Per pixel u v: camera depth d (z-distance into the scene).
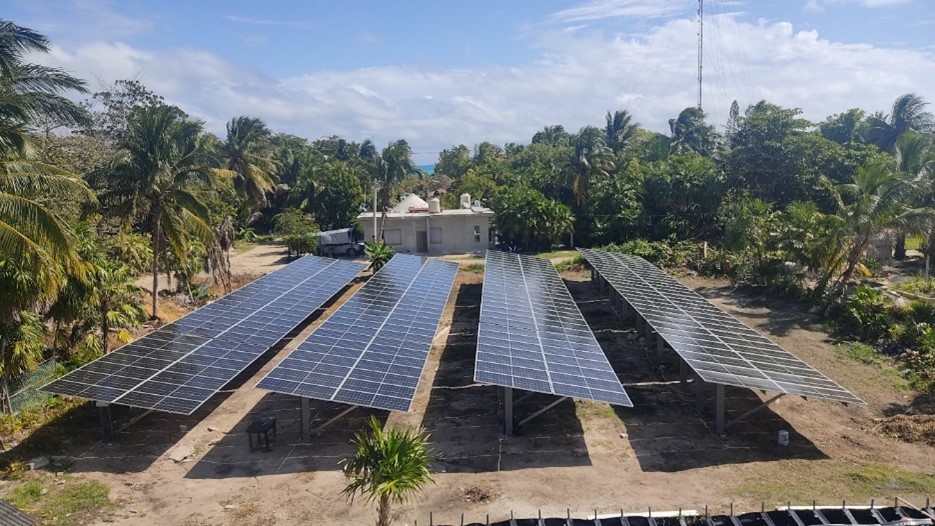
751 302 41.56
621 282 37.44
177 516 16.48
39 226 17.44
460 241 65.94
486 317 27.78
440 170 140.75
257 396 25.39
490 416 23.33
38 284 20.08
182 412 19.16
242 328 28.12
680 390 25.83
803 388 20.47
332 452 20.19
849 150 62.12
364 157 130.25
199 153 34.88
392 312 30.64
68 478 18.39
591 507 16.72
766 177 60.28
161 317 35.69
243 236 76.19
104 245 37.53
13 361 20.92
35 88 21.08
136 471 18.94
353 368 21.80
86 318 26.09
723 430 21.59
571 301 34.88
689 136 95.81
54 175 19.44
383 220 60.81
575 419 22.89
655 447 20.59
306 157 94.06
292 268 44.38
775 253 43.78
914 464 19.12
